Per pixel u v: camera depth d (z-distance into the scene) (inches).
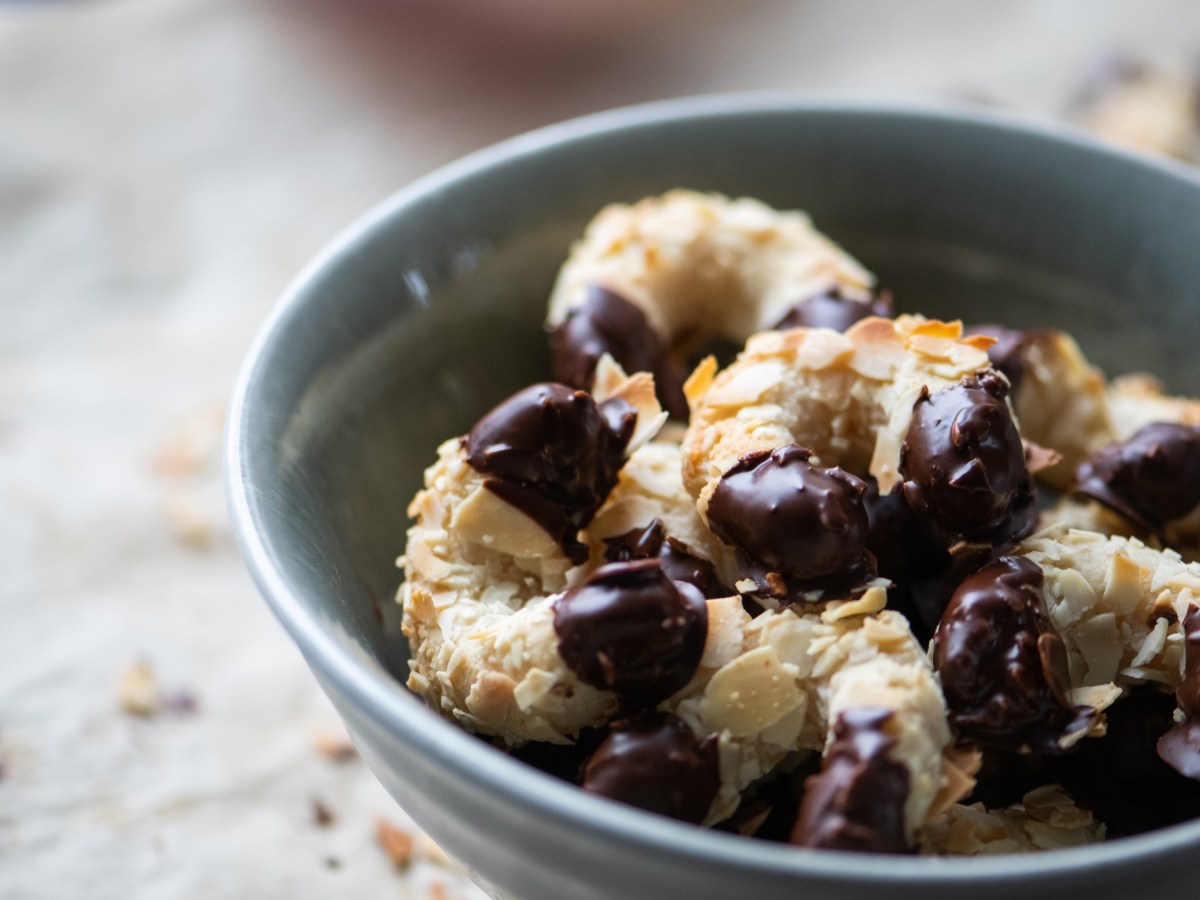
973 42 29.2
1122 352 17.8
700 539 14.1
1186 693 13.1
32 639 19.6
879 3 31.0
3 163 26.9
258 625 20.1
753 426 14.1
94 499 21.3
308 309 15.3
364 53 30.2
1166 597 13.8
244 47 30.0
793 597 13.2
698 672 13.1
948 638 12.9
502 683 13.2
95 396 23.2
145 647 19.7
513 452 13.9
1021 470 13.6
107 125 28.1
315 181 27.4
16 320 24.5
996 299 18.3
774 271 17.1
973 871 11.1
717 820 13.1
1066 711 12.8
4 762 18.2
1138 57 27.1
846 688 12.7
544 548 14.0
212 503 21.4
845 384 14.5
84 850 17.4
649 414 14.7
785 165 18.3
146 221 26.4
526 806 11.5
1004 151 17.9
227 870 17.3
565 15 31.2
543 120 28.9
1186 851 11.4
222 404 23.0
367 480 15.5
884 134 18.2
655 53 30.4
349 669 12.2
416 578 14.3
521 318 17.5
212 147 27.9
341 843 17.7
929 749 12.4
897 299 18.6
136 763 18.3
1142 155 17.5
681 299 17.2
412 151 28.1
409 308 16.3
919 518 13.9
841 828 11.9
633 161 18.0
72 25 30.1
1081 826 13.5
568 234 17.8
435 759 11.8
